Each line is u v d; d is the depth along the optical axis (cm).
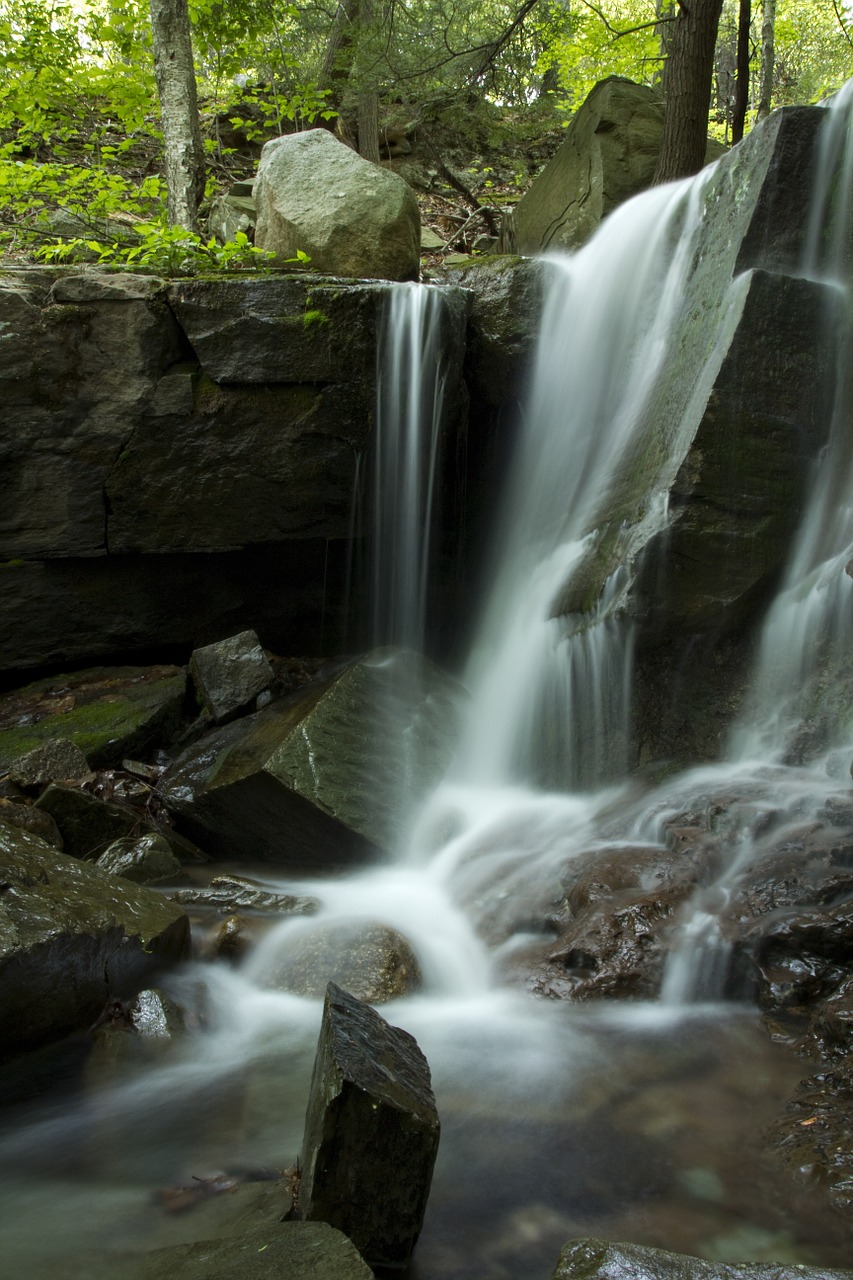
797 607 543
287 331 643
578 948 404
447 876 512
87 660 698
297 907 470
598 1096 321
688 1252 246
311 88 1113
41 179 871
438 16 1054
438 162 1337
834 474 550
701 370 555
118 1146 296
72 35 1007
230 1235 237
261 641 739
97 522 659
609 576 561
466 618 764
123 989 387
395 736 580
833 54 1781
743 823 457
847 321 547
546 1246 249
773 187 558
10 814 511
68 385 636
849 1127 284
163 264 740
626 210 713
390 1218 241
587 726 588
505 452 747
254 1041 368
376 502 695
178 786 581
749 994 383
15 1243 246
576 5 1466
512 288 707
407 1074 260
